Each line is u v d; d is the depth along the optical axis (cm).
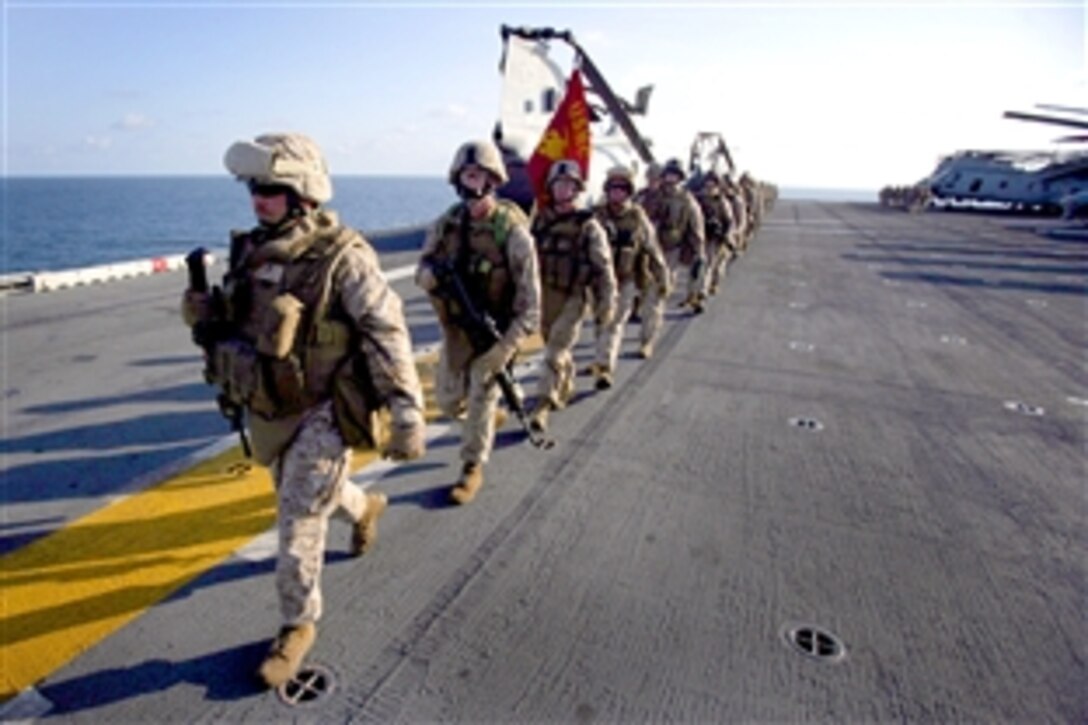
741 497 351
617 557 287
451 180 320
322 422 209
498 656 223
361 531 272
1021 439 453
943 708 208
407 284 962
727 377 578
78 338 627
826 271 1344
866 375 602
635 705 204
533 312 322
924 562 294
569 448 408
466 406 360
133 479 347
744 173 1873
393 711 198
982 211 4384
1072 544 314
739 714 202
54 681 204
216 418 439
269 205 196
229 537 292
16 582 254
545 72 1309
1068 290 1180
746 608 255
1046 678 223
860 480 378
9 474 348
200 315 207
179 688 204
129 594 249
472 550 288
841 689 214
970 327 843
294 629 212
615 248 504
